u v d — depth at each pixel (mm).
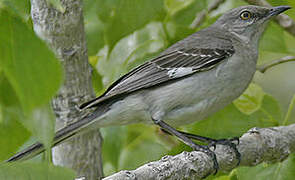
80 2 8477
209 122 10539
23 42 3607
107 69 11133
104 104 8930
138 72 9125
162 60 9109
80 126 8477
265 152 8664
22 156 7379
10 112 4926
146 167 6902
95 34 11383
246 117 10445
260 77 15500
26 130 6918
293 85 15883
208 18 11570
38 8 8195
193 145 8508
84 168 9180
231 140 8531
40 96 3475
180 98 8844
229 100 9148
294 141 9016
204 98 8867
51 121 3834
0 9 4113
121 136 11102
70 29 8383
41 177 4781
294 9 9500
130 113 9008
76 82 8711
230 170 8461
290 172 8766
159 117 8969
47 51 3562
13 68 3535
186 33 11164
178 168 7168
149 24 11289
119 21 10047
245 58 9242
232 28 10047
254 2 10531
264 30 10008
